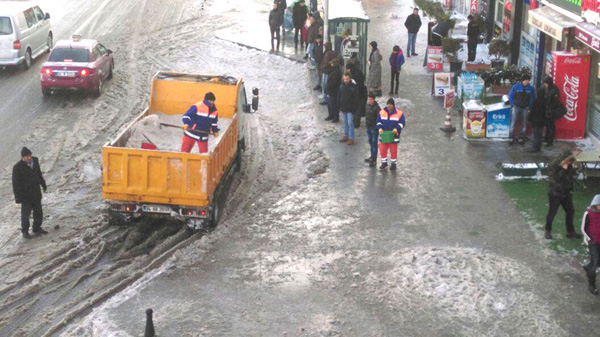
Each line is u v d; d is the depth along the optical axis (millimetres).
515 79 22656
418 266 12750
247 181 17578
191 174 13898
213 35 33625
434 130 20297
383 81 25469
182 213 14180
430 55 26297
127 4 40500
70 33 33625
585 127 19094
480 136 19375
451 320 11250
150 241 14484
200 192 13945
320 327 11148
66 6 39719
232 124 16750
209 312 11570
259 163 18812
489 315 11352
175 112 17812
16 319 11750
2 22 26484
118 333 10945
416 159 18172
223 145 15594
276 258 13336
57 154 19109
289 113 23000
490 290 11992
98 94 24391
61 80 23609
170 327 11141
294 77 27016
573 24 17641
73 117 22234
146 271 13180
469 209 15242
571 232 13789
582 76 18406
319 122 21344
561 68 18375
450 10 34906
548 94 17859
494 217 14836
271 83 26422
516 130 19375
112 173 14062
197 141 15438
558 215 14844
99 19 36812
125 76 27062
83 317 11734
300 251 13594
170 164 13906
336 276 12641
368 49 30016
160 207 14203
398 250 13469
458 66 25750
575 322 11109
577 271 12594
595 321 11125
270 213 15383
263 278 12625
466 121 19344
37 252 13938
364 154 18703
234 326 11188
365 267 12906
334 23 26297
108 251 14086
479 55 27391
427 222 14664
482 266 12719
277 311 11594
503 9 27391
